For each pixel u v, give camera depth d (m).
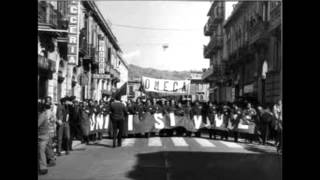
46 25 20.50
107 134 22.17
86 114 16.61
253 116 18.84
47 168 10.80
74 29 26.30
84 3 30.75
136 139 19.59
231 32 43.97
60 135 13.32
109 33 44.28
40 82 21.70
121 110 16.19
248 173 10.14
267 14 28.86
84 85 32.16
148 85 28.77
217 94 48.78
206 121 20.69
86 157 13.09
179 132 21.70
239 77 39.16
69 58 26.52
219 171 10.44
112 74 48.00
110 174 10.04
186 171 10.41
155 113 20.80
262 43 29.69
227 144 17.66
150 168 10.90
